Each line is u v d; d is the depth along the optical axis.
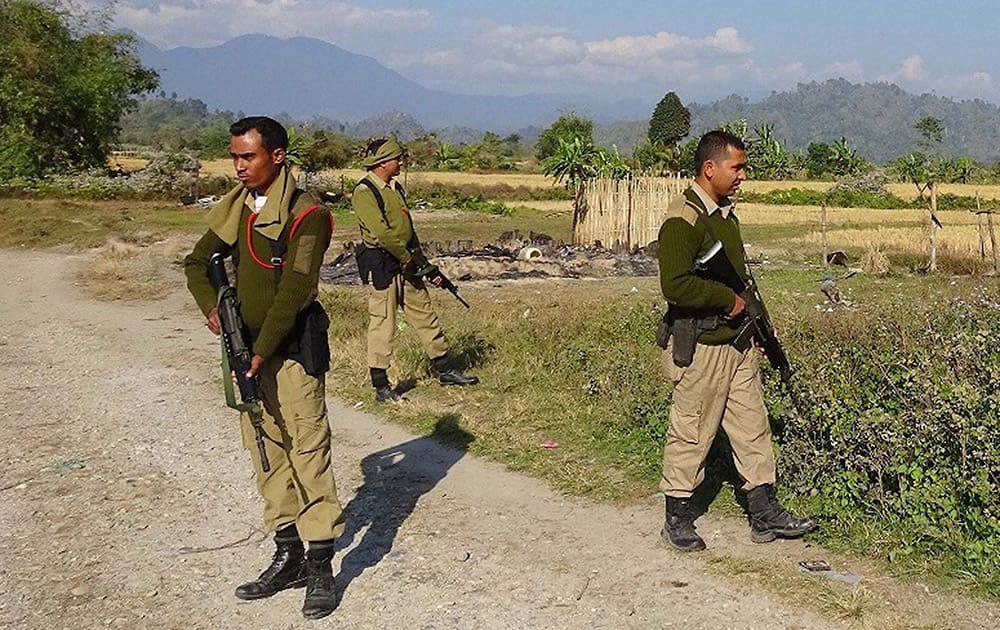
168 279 15.57
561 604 4.29
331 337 10.02
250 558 4.93
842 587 4.24
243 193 4.21
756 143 80.81
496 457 6.38
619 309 11.88
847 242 26.05
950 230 29.38
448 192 52.59
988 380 5.81
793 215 41.25
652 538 4.95
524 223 34.25
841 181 59.06
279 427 4.27
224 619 4.29
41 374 9.23
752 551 4.71
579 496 5.62
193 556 4.96
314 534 4.28
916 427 5.11
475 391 8.02
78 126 44.06
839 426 5.21
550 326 10.16
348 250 19.34
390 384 8.07
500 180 65.75
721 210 4.54
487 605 4.31
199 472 6.29
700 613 4.13
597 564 4.68
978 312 9.02
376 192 7.49
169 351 10.12
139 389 8.53
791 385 5.20
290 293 3.99
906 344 7.49
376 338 7.72
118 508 5.66
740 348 4.64
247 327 4.15
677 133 85.75
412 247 7.75
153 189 39.19
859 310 10.95
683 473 4.72
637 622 4.09
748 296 4.62
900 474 4.86
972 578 4.18
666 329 4.68
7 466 6.48
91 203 34.84
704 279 4.47
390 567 4.75
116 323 11.89
